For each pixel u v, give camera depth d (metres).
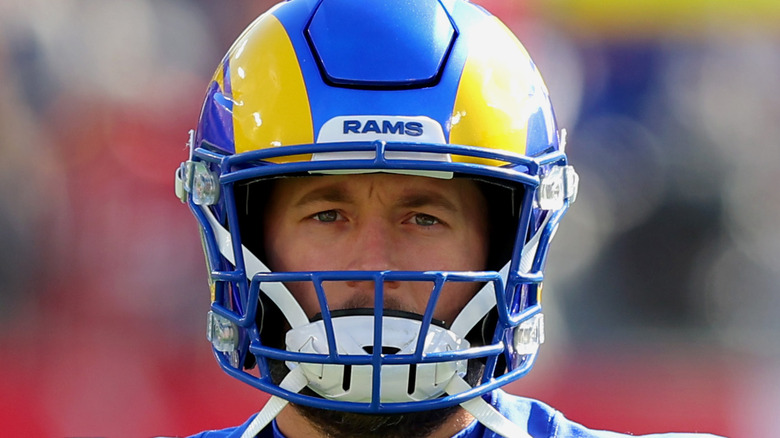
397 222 5.90
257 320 6.13
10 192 15.26
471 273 5.56
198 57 17.16
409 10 5.97
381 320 5.40
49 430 13.41
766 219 17.48
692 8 18.52
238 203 6.09
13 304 14.60
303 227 5.95
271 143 5.79
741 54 18.31
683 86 18.30
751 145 17.92
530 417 6.61
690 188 17.73
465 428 6.15
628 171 17.95
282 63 5.93
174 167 16.28
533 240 6.23
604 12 18.53
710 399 14.44
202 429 13.27
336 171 5.66
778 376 15.23
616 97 18.31
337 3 6.04
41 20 16.27
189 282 15.16
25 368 13.87
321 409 5.80
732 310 16.94
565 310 16.62
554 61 18.34
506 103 6.00
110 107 16.28
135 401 13.84
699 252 17.42
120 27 16.66
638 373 15.19
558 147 6.59
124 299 14.94
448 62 5.88
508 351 6.17
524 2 18.56
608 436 6.63
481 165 5.65
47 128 15.88
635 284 17.22
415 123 5.66
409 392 5.57
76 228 15.34
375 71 5.75
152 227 15.55
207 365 14.09
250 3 17.50
